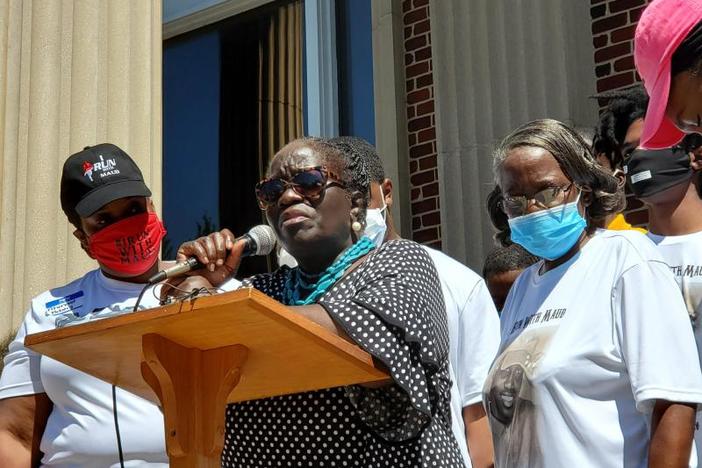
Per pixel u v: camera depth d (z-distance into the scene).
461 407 4.44
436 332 3.22
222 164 9.13
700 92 2.82
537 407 3.60
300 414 3.22
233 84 9.24
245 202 8.95
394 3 8.88
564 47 7.99
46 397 4.21
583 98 8.00
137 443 4.01
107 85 5.93
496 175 4.01
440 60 8.46
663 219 4.34
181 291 3.35
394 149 8.63
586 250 3.79
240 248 3.45
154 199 5.96
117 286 4.36
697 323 4.06
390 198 4.91
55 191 5.66
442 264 4.60
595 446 3.48
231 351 2.87
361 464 3.18
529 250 3.90
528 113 8.01
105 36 5.97
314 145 3.49
